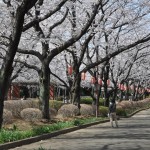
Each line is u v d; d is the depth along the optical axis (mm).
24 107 22625
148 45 36750
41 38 20672
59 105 30859
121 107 40125
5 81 11984
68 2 21281
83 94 63938
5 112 18219
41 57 21859
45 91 21562
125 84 58000
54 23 23656
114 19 28094
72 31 24172
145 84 78750
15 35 11859
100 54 34812
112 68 40688
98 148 13328
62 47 21344
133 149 12945
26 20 20281
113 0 27266
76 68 27641
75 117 25922
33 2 11570
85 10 24109
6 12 18688
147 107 65562
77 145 14297
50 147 13625
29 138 15039
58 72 40219
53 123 20969
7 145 13227
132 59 40312
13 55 12008
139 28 32531
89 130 21219
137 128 22688
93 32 25188
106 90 38000
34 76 40750
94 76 31984
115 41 29344
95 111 31250
